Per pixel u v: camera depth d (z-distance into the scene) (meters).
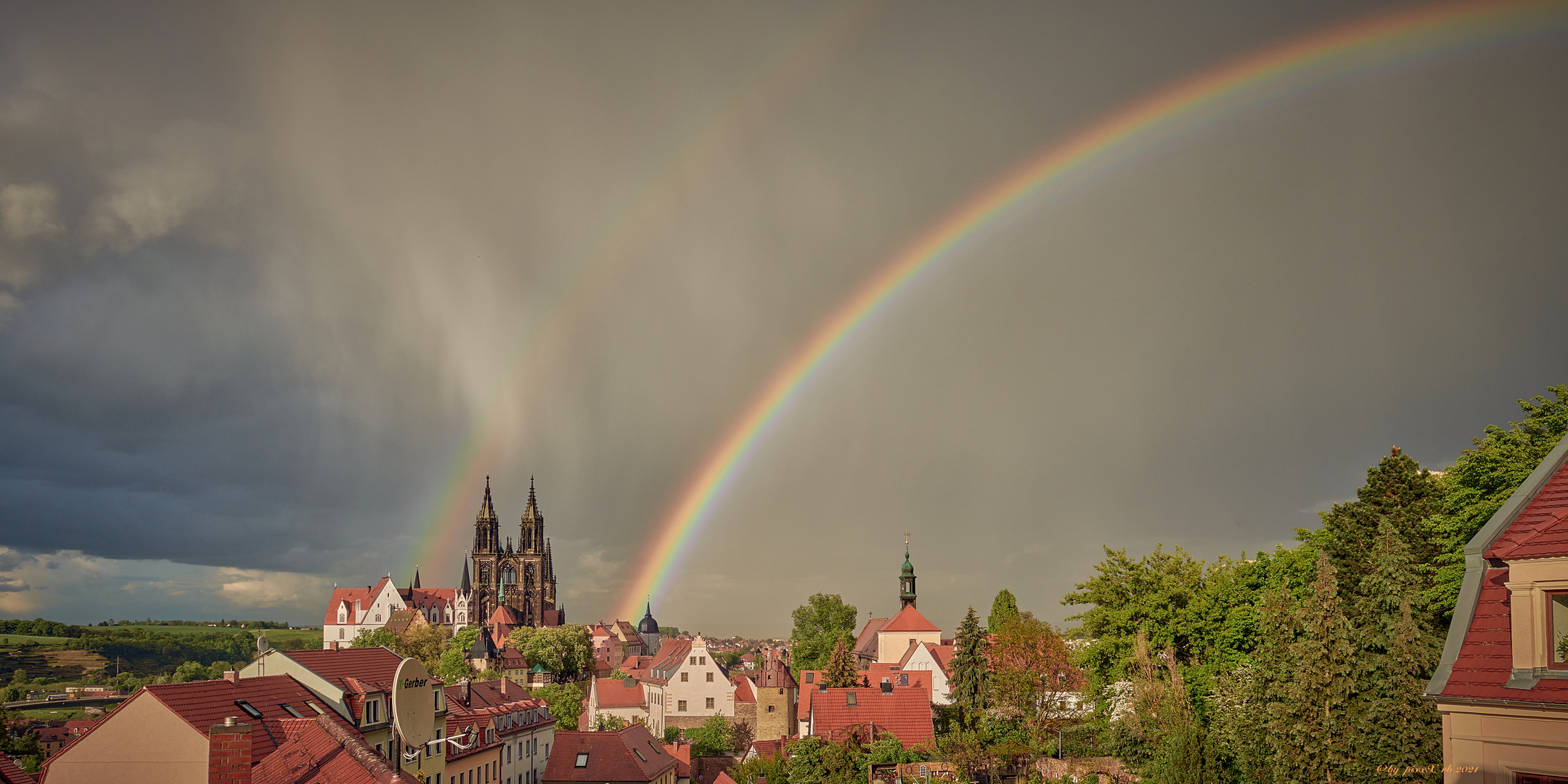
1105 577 72.19
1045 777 75.06
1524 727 20.42
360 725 60.06
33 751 77.56
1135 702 61.28
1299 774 38.59
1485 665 21.56
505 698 102.75
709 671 159.75
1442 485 52.94
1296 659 40.62
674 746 124.12
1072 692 92.88
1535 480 23.09
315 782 28.98
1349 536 51.97
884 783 81.62
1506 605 22.05
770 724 145.12
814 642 196.12
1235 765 51.88
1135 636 67.62
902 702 102.25
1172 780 45.34
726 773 108.88
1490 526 23.03
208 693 50.16
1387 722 35.84
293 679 59.84
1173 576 70.19
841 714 100.38
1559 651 20.53
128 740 45.06
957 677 117.56
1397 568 38.28
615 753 98.00
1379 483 52.47
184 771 44.78
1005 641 95.44
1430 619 41.88
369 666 68.94
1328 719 37.97
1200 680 65.56
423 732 32.34
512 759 91.50
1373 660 37.19
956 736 85.69
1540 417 48.25
